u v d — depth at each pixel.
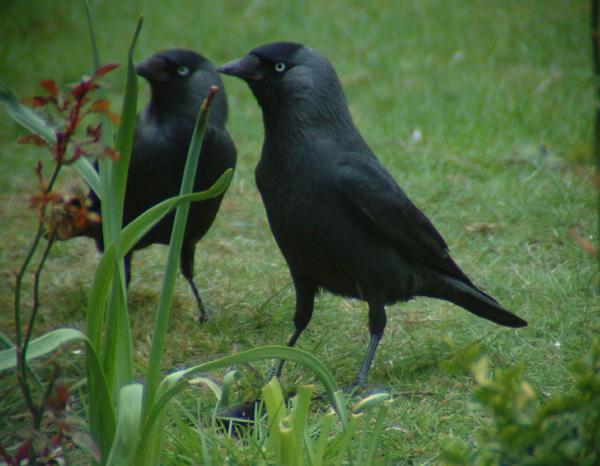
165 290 5.19
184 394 7.41
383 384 7.88
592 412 4.43
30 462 4.98
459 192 12.70
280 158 7.70
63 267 11.02
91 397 4.99
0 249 11.48
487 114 15.80
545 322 8.92
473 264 10.68
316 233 7.71
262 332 9.22
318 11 22.33
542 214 11.93
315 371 5.49
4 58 19.66
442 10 21.92
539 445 4.43
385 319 8.05
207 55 19.84
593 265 10.21
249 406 7.14
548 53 18.73
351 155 7.71
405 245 7.95
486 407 4.56
